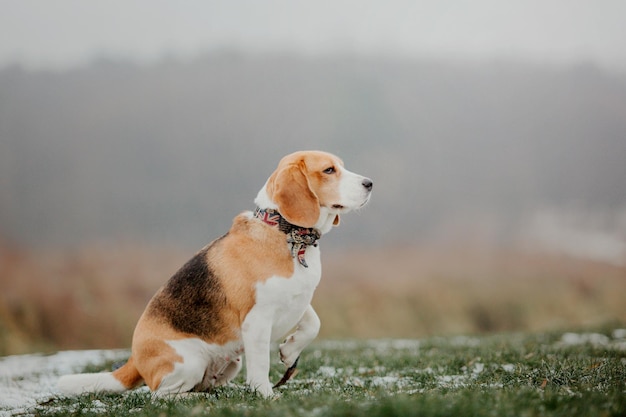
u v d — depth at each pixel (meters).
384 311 23.34
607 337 10.13
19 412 5.11
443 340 10.84
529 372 5.50
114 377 5.47
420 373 6.15
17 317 20.88
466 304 24.17
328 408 3.73
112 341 21.56
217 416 3.90
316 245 5.26
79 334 21.28
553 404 3.88
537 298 24.77
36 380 7.00
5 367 8.59
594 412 3.67
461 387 4.90
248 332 5.03
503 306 24.06
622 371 5.25
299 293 5.09
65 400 5.39
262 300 5.01
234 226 5.39
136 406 4.94
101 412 4.75
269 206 5.21
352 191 5.24
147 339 5.30
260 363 5.02
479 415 3.55
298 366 6.87
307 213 5.08
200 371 5.25
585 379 5.02
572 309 24.27
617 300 24.88
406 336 21.56
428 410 3.52
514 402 3.91
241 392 5.02
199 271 5.32
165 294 5.44
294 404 3.97
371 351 8.81
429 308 23.75
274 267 5.04
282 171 5.19
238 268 5.12
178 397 5.06
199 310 5.25
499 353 7.11
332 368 6.93
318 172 5.27
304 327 5.39
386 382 5.76
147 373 5.29
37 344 20.05
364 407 3.68
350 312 23.14
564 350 7.14
